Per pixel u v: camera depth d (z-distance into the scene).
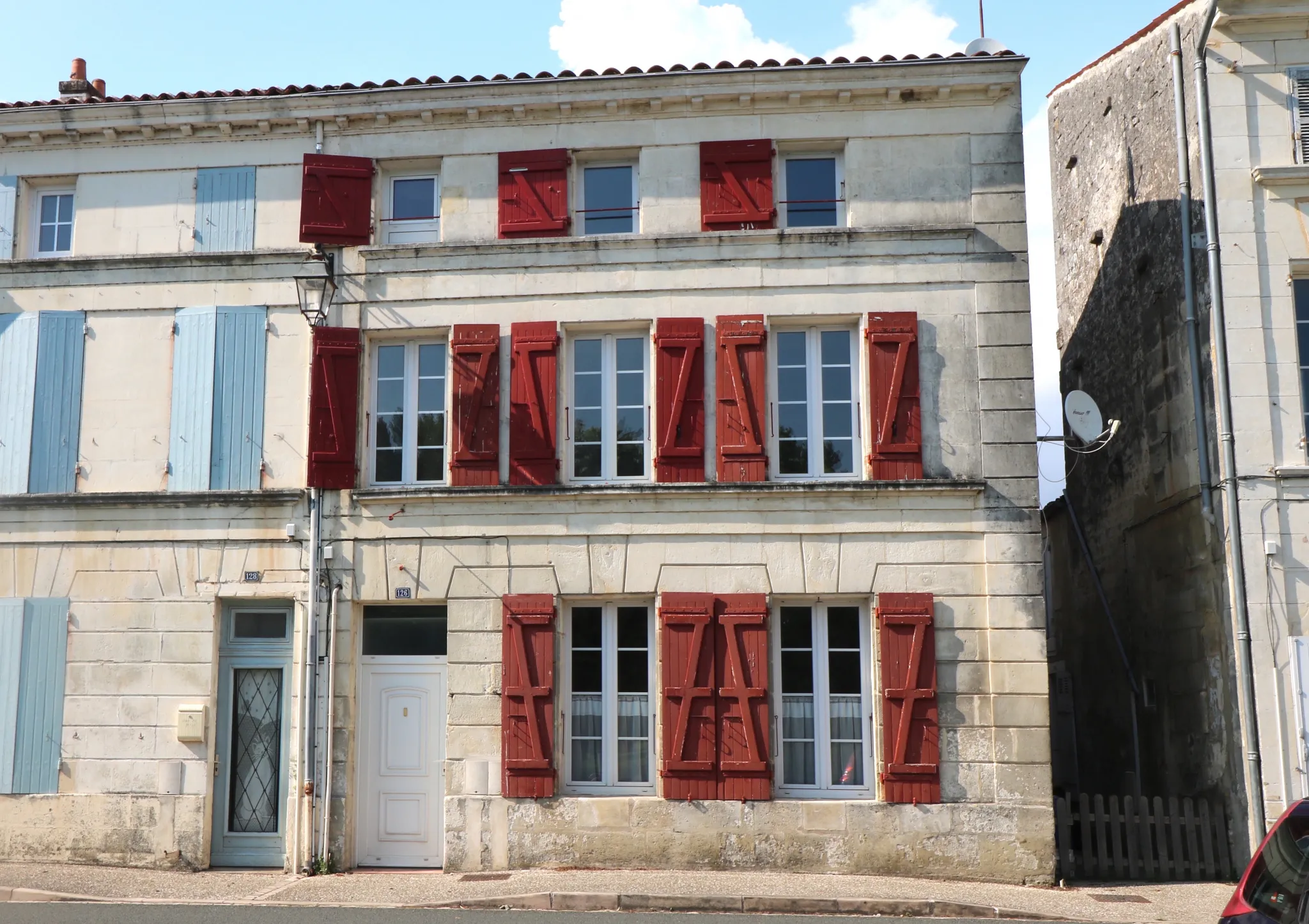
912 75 12.89
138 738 12.76
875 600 12.31
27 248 13.88
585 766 12.50
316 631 12.72
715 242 12.95
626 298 12.99
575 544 12.65
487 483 12.80
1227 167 12.55
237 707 12.99
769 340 12.93
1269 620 11.82
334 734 12.57
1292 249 12.38
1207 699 12.68
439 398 13.30
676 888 11.01
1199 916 10.28
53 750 12.80
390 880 11.77
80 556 13.14
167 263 13.52
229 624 13.12
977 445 12.47
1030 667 12.05
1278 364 12.22
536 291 13.09
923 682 12.02
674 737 12.16
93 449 13.30
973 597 12.23
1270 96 12.62
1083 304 17.39
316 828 12.38
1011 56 12.75
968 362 12.62
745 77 12.97
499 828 12.22
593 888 11.02
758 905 10.58
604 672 12.60
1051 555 19.66
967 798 11.89
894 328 12.62
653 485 12.56
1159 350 14.10
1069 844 11.95
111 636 12.97
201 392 13.30
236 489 13.05
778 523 12.49
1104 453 16.38
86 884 11.53
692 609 12.34
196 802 12.57
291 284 13.39
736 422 12.64
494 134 13.42
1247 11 12.55
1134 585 15.10
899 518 12.39
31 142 13.80
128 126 13.64
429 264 13.24
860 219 12.95
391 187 13.70
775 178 13.12
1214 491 12.42
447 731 12.48
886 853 11.85
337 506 12.94
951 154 12.98
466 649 12.60
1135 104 14.96
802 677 12.46
